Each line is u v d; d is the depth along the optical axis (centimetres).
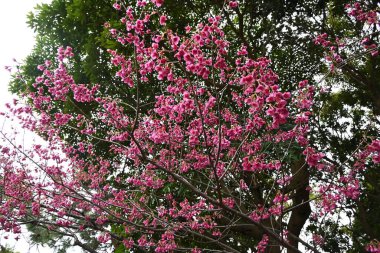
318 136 796
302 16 714
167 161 467
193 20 707
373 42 592
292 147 437
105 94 638
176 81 350
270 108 238
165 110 383
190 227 473
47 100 428
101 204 494
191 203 593
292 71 761
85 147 637
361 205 732
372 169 700
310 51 735
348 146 807
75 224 491
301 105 331
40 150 524
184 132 464
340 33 773
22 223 453
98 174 552
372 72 748
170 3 646
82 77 709
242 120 461
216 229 528
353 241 843
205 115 380
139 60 338
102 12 656
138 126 436
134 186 547
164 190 579
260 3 669
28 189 470
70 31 745
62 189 485
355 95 898
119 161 629
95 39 666
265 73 311
